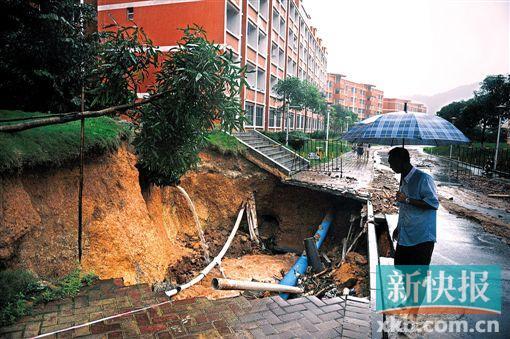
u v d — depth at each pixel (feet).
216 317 13.38
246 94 78.13
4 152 17.52
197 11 62.23
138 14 65.62
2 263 15.75
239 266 40.04
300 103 83.41
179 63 17.75
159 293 15.49
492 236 25.46
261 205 51.26
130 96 19.38
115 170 27.78
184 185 42.75
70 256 20.16
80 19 33.24
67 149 22.31
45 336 11.84
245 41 75.82
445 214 33.14
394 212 33.99
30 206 18.60
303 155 73.61
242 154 49.08
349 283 25.09
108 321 12.94
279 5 103.60
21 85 31.91
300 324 13.00
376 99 308.81
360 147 88.38
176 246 37.55
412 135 10.94
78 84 33.53
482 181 56.95
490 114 103.65
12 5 28.19
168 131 20.18
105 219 24.27
